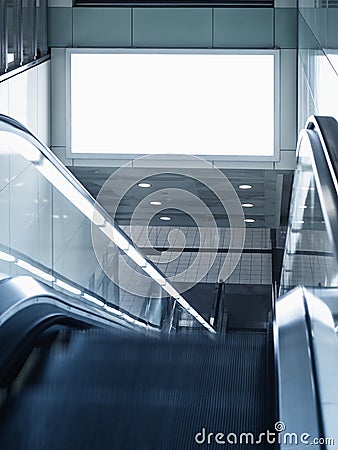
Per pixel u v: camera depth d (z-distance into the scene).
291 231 5.75
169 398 3.31
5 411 3.17
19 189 9.77
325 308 3.28
